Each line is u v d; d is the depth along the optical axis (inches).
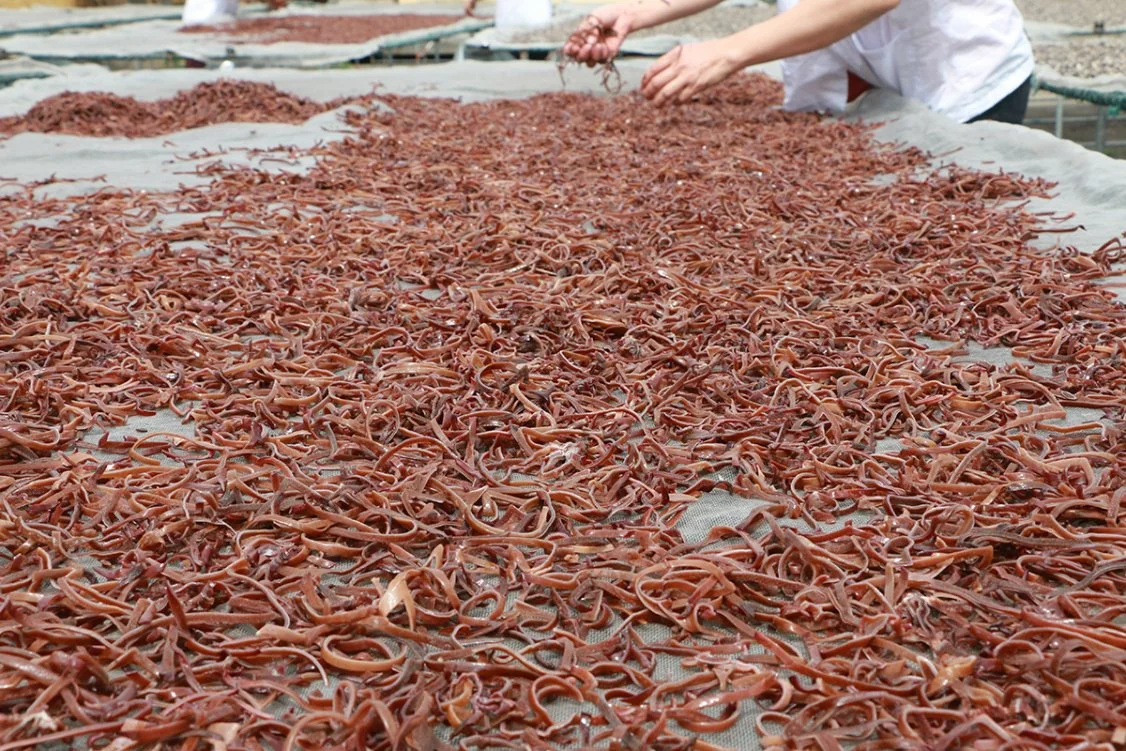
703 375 36.7
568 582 25.8
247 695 21.8
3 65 132.5
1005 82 86.1
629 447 32.0
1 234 56.4
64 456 31.8
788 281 47.5
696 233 55.7
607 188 65.8
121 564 26.3
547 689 22.3
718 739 21.1
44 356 39.3
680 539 27.7
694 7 97.9
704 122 89.0
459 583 26.0
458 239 54.8
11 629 23.1
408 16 192.5
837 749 20.1
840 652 23.1
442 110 95.8
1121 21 160.9
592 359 39.2
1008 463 30.9
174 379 37.8
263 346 40.7
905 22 86.7
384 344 41.7
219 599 25.3
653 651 23.7
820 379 37.3
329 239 54.6
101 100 93.1
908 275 48.1
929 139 77.5
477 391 36.0
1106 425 33.0
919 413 34.5
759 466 31.1
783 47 83.9
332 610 24.5
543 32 159.9
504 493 29.6
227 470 31.2
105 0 236.2
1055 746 19.9
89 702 21.5
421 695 21.5
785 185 65.7
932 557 25.6
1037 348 40.1
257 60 137.3
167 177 70.6
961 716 20.6
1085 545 25.7
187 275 48.6
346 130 85.7
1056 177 65.2
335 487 29.2
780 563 26.2
